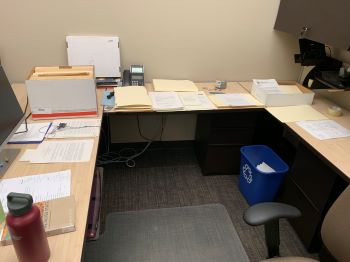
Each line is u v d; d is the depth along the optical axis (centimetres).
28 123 152
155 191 217
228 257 167
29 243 70
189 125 266
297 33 192
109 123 248
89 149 132
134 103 179
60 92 153
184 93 211
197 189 222
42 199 100
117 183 223
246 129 217
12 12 194
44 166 119
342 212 98
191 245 173
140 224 186
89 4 200
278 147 244
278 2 217
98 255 163
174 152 268
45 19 200
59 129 148
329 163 139
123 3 203
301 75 247
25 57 210
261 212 107
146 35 216
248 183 206
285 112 192
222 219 194
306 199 170
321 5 166
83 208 97
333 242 103
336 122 180
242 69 242
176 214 196
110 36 212
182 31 218
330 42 159
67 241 84
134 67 218
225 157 229
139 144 267
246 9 217
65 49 211
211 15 215
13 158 123
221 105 194
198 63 233
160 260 163
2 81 125
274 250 116
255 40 230
